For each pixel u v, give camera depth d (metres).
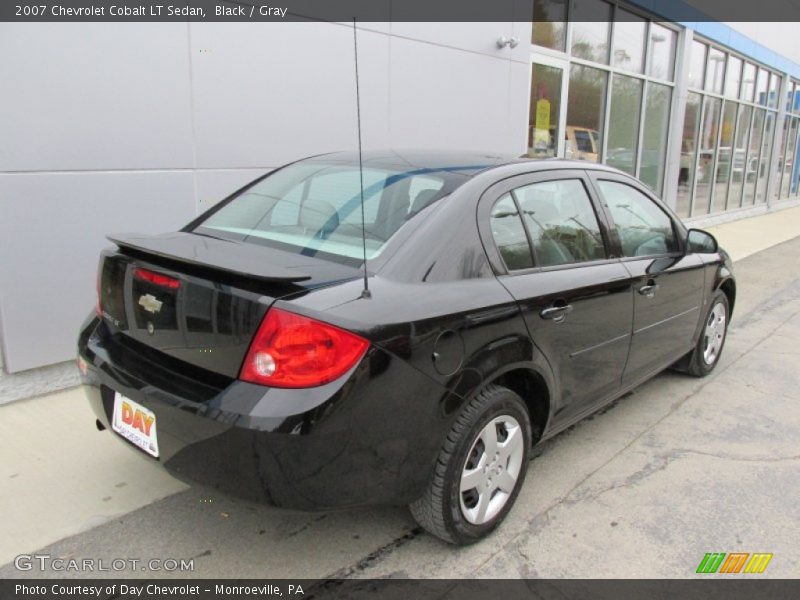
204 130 4.65
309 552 2.69
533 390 3.01
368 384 2.19
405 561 2.66
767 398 4.54
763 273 9.28
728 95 14.38
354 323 2.17
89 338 2.75
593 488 3.28
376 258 2.47
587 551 2.77
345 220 2.75
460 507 2.61
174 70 4.41
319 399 2.10
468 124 6.96
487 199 2.82
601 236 3.44
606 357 3.38
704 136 13.73
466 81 6.82
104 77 4.09
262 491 2.14
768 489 3.32
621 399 4.46
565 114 9.14
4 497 2.96
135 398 2.38
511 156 3.39
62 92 3.92
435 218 2.62
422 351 2.32
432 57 6.36
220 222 3.09
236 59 4.75
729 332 6.22
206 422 2.16
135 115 4.26
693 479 3.39
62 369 4.16
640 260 3.69
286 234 2.80
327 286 2.27
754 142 16.77
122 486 3.08
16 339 3.94
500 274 2.75
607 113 10.19
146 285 2.49
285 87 5.10
